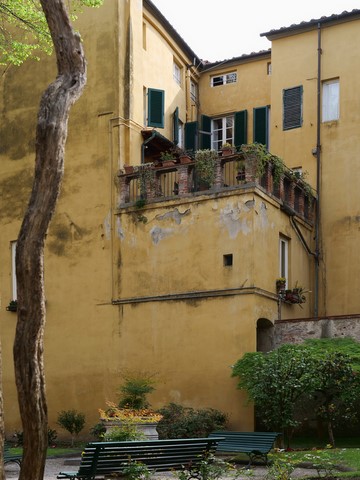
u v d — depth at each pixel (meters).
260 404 17.50
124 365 21.58
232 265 20.41
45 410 9.24
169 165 21.98
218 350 20.19
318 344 19.30
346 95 24.72
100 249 22.50
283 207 22.05
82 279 22.66
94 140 23.08
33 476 9.09
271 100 26.08
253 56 27.69
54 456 18.30
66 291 22.83
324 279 24.09
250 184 20.50
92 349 22.16
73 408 22.16
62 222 23.19
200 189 21.64
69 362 22.44
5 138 24.66
